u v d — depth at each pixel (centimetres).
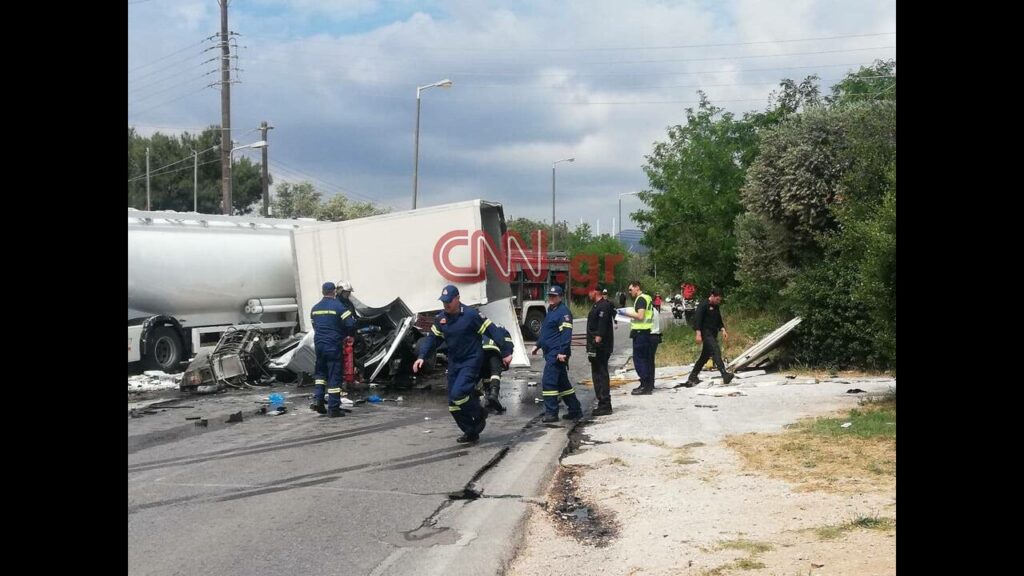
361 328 1559
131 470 841
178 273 1705
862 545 516
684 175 2797
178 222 1758
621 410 1213
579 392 1482
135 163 5419
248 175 5928
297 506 696
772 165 1798
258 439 1027
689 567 504
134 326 1625
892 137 1404
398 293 1688
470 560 551
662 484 732
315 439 1027
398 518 659
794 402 1170
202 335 1769
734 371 1614
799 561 495
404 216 1689
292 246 1739
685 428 1003
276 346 1675
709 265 2727
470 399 978
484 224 1744
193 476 814
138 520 650
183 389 1495
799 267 1844
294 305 1942
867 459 761
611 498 705
